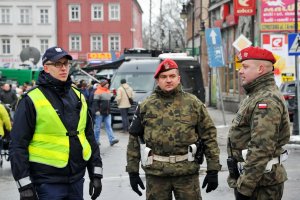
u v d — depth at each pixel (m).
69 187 5.18
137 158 5.86
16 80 42.28
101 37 69.81
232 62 31.52
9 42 69.00
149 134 5.61
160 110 5.61
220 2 33.09
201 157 5.70
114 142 17.02
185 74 23.00
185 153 5.60
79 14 69.56
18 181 4.98
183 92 5.72
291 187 9.79
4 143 13.09
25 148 5.04
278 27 25.23
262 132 4.67
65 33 69.44
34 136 5.12
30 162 5.09
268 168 4.84
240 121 4.93
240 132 4.94
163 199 5.66
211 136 5.69
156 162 5.60
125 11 69.69
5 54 68.88
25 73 42.22
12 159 5.02
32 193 4.97
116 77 23.94
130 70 23.92
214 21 34.91
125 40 69.75
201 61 41.41
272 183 4.87
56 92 5.18
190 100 5.66
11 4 68.75
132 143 5.86
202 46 41.47
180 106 5.61
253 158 4.68
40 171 5.09
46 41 69.25
